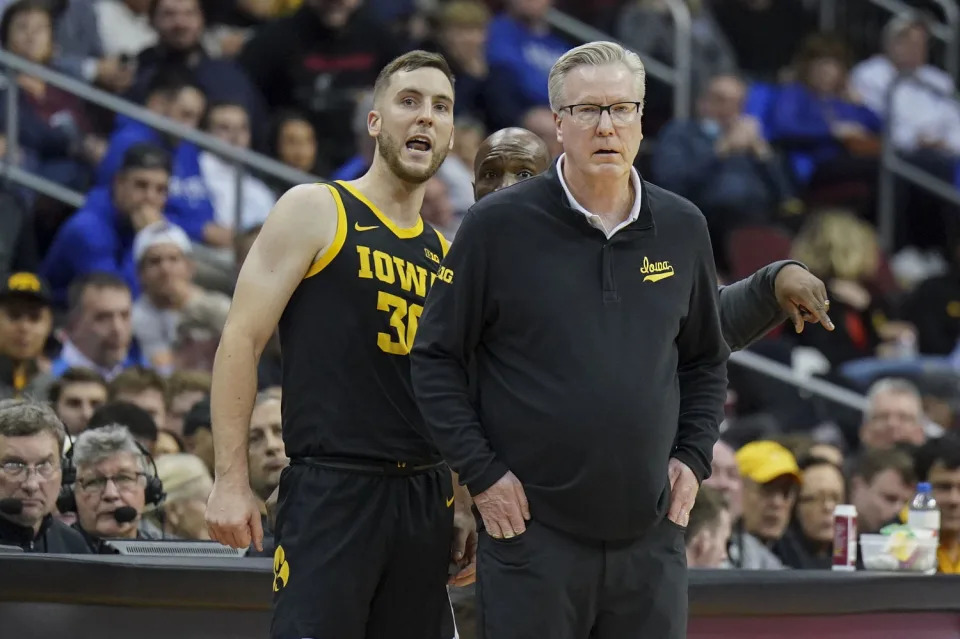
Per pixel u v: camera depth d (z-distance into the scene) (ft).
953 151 115.65
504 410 33.53
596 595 33.45
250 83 94.17
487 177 41.32
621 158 33.42
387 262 37.99
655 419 33.22
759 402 86.99
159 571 37.01
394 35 100.42
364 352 37.45
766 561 54.80
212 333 72.79
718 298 38.06
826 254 96.78
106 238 79.20
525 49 104.78
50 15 88.48
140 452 45.27
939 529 53.83
